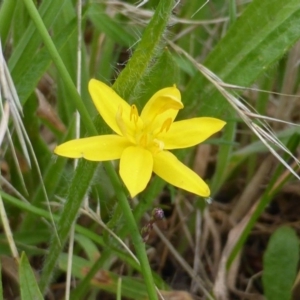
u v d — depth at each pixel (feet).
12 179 0.63
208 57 0.56
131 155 0.44
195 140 0.46
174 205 0.70
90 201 0.65
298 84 0.71
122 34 0.66
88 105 0.64
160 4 0.46
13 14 0.56
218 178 0.67
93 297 0.61
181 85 0.71
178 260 0.64
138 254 0.46
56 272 0.62
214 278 0.66
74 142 0.44
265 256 0.59
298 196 0.71
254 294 0.64
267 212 0.72
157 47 0.49
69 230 0.52
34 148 0.63
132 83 0.48
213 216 0.70
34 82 0.55
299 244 0.61
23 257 0.47
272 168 0.72
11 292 0.61
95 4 0.66
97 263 0.56
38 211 0.55
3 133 0.48
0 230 0.64
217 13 0.75
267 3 0.54
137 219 0.56
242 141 0.74
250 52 0.55
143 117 0.46
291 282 0.58
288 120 0.70
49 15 0.56
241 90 0.55
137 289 0.58
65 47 0.63
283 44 0.54
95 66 0.70
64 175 0.63
